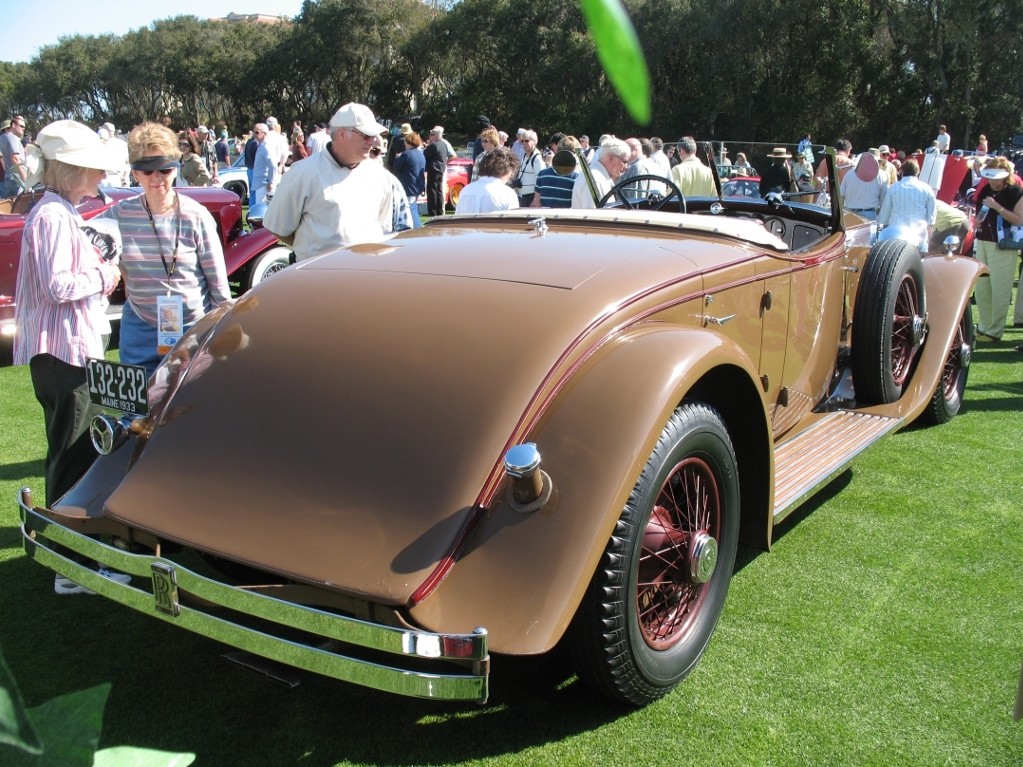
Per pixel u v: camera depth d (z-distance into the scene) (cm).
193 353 265
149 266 350
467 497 208
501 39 3628
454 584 199
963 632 292
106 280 312
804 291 362
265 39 5797
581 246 293
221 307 289
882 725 242
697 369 233
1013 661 274
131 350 360
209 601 211
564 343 231
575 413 219
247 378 246
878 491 420
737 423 278
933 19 3006
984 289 776
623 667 225
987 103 3331
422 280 266
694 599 258
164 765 57
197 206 357
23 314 304
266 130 1483
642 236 318
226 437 236
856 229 438
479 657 185
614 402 220
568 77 3328
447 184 1784
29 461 452
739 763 226
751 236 331
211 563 254
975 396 600
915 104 3406
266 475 224
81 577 233
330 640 255
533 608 194
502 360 228
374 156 612
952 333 466
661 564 242
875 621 299
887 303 409
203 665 273
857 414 413
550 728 241
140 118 5781
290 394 238
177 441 240
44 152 302
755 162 453
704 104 3136
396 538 205
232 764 227
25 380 616
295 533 211
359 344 243
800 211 449
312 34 5312
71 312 303
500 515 207
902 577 331
